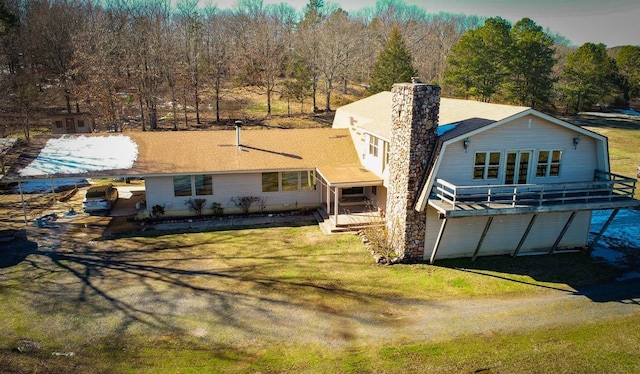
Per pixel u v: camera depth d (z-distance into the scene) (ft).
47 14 174.81
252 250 59.98
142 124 131.85
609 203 53.57
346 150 82.12
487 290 49.37
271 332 40.73
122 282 50.21
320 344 38.96
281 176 75.97
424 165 54.39
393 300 46.91
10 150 105.09
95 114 123.44
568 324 42.55
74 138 79.77
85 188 90.27
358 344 39.01
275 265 55.26
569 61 202.80
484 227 57.98
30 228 66.95
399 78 160.97
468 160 54.60
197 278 51.49
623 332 41.09
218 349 38.09
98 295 47.11
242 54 190.39
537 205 52.49
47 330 40.42
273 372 35.19
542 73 173.37
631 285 51.03
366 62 222.89
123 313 43.60
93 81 116.88
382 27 268.82
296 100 178.09
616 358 37.11
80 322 41.88
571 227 61.11
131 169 69.97
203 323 42.09
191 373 34.86
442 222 56.54
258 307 45.11
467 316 43.83
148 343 38.75
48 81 172.14
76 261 55.77
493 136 54.34
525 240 60.03
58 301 45.70
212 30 221.46
